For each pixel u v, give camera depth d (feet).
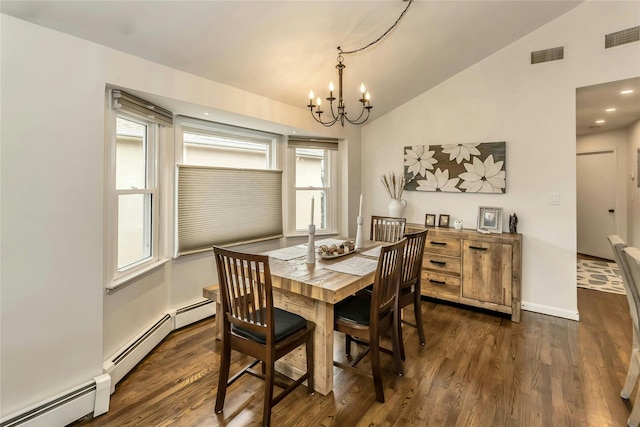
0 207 5.04
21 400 5.31
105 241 6.85
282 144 13.00
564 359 7.90
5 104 5.05
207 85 8.59
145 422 5.83
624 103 12.05
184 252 9.72
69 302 5.86
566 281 10.50
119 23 6.05
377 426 5.74
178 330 9.51
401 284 7.81
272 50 8.36
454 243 11.28
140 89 7.05
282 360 7.48
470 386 6.86
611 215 18.03
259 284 5.52
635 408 5.55
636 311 5.82
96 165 6.22
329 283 6.24
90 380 6.10
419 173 13.30
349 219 14.47
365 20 8.30
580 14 9.94
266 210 12.36
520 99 11.08
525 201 11.12
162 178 9.15
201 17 6.61
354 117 13.96
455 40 10.19
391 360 8.02
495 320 10.36
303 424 5.80
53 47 5.57
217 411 6.08
